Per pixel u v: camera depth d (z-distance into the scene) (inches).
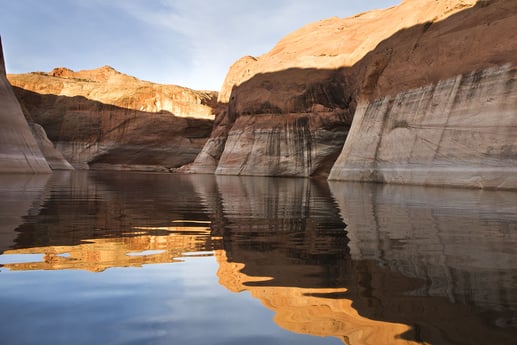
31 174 901.8
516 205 329.1
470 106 562.6
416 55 757.3
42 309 88.8
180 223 240.1
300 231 208.5
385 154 745.6
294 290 104.5
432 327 78.9
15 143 903.1
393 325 80.0
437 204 342.3
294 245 169.0
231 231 209.5
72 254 148.7
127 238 185.3
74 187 570.9
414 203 354.6
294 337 74.4
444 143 591.2
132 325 80.1
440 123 613.0
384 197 427.8
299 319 83.8
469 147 543.5
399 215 273.9
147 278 116.6
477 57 585.6
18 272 121.6
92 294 100.5
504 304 92.3
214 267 130.6
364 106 904.9
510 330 77.0
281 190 586.9
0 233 190.2
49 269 126.1
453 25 689.6
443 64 661.9
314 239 183.6
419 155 642.8
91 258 142.8
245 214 291.4
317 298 97.5
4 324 79.5
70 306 91.3
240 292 102.8
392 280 113.5
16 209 289.3
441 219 251.3
